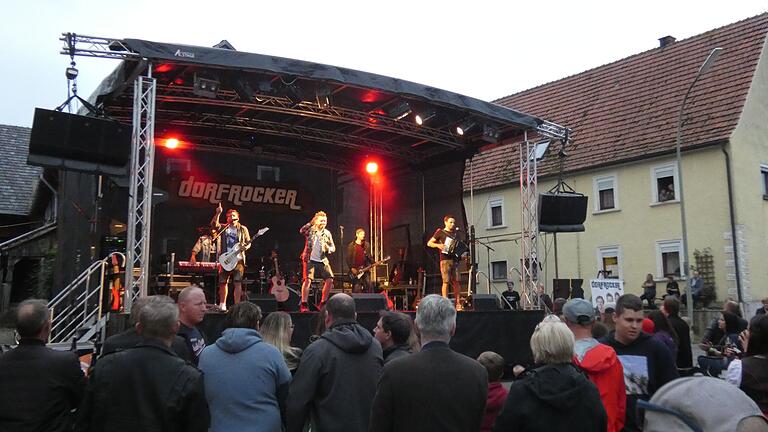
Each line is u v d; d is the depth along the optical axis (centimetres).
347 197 1734
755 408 195
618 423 386
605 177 2514
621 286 1359
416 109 1261
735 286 2120
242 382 391
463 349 1091
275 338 501
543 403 314
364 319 1013
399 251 1678
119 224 1341
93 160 960
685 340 660
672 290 2002
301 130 1495
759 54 2325
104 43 929
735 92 2286
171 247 1505
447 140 1474
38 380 354
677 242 2283
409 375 321
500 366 442
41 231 1698
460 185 1515
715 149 2209
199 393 319
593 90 2834
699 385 201
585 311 432
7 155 2375
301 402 392
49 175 1661
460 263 1470
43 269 1697
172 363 322
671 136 2347
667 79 2559
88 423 321
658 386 418
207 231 1418
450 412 317
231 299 1352
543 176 2689
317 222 1234
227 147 1572
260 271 1424
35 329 367
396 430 320
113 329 898
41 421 349
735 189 2162
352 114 1347
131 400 312
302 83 1144
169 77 1123
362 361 412
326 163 1697
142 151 1089
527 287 1372
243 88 1077
